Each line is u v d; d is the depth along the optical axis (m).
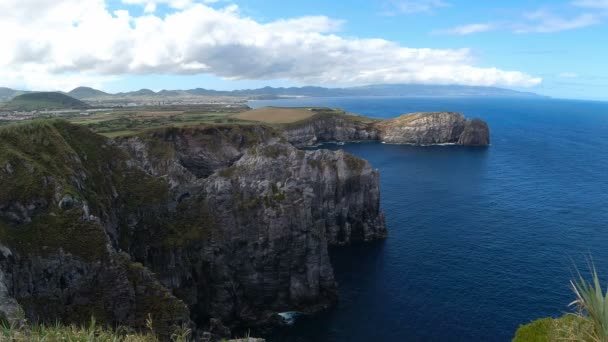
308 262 79.06
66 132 82.44
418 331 66.94
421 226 114.56
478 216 120.44
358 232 112.00
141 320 58.00
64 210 61.50
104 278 58.22
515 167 189.62
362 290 81.50
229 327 73.38
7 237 55.78
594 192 144.25
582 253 93.38
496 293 77.38
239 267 79.25
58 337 21.53
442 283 82.12
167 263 74.38
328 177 108.50
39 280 55.66
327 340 66.38
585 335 20.98
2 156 64.56
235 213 81.00
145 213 80.06
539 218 117.38
